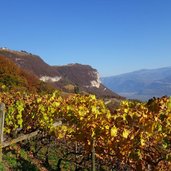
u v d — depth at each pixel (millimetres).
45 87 90812
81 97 23766
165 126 15414
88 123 17438
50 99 24516
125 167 21875
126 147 15805
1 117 17594
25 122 24422
